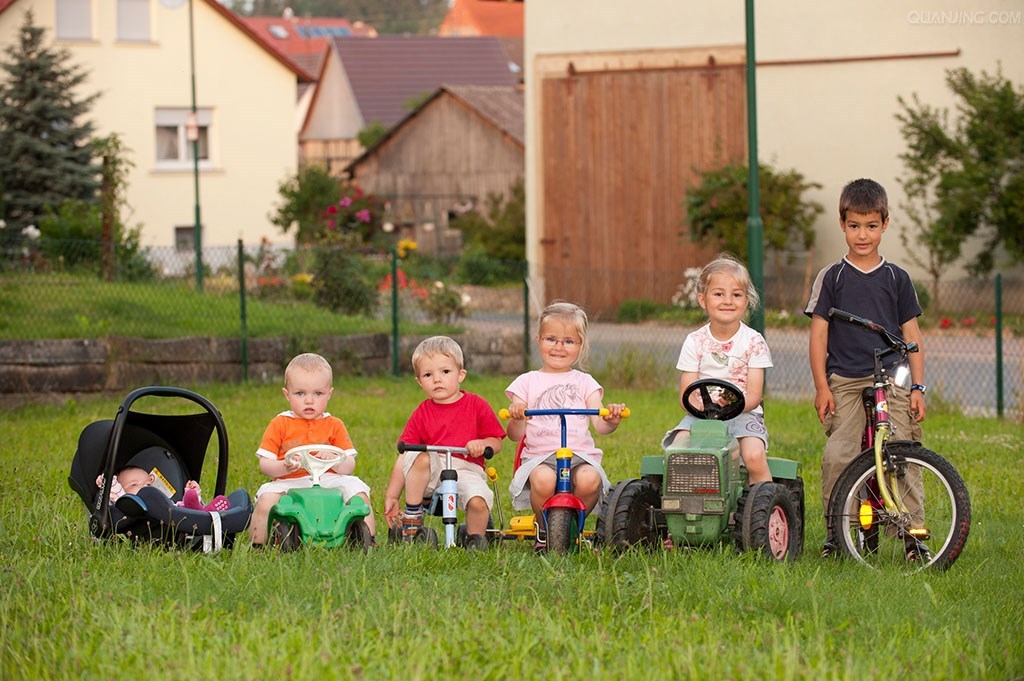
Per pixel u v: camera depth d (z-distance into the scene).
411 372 19.52
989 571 7.13
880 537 7.52
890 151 28.02
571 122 30.39
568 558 7.02
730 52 29.05
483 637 5.23
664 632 5.42
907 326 8.02
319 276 21.38
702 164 29.38
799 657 5.07
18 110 37.44
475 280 34.25
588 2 30.06
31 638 5.21
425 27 149.12
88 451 7.56
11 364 16.09
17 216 36.81
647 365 18.70
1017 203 25.16
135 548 7.22
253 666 4.81
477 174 55.62
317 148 75.00
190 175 45.41
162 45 44.94
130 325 18.17
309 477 7.79
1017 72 27.09
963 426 14.48
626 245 30.11
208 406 7.96
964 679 4.93
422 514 7.93
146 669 4.85
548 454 7.82
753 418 7.75
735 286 7.82
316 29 109.94
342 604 5.78
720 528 7.22
